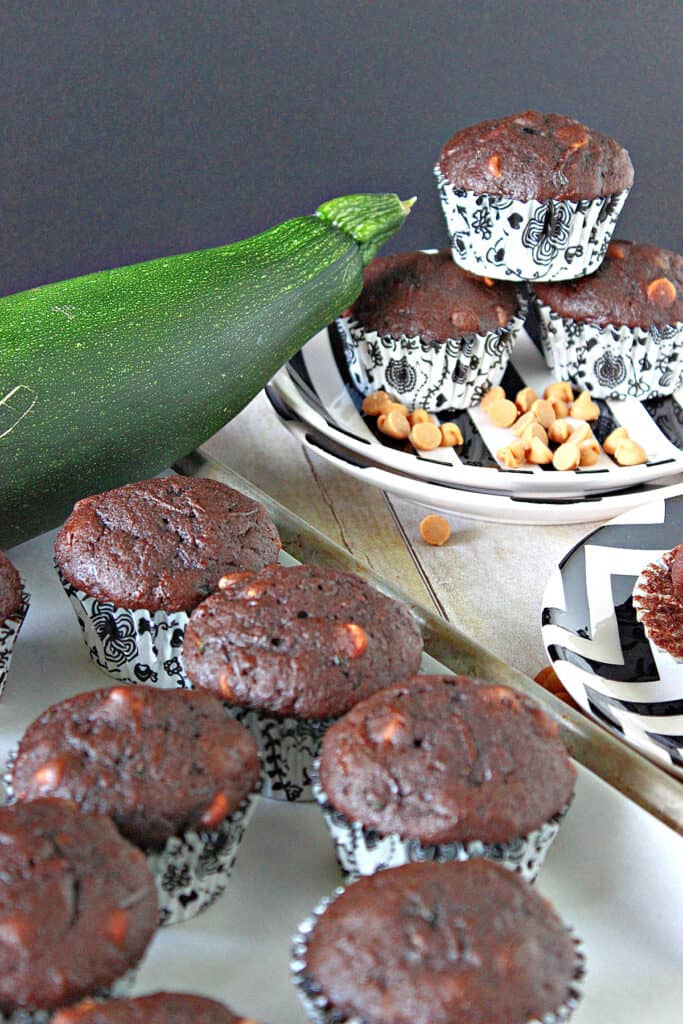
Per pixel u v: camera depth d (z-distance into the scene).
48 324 0.71
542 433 0.81
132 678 0.67
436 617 0.67
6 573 0.65
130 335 0.72
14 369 0.70
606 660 0.67
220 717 0.59
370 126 1.35
